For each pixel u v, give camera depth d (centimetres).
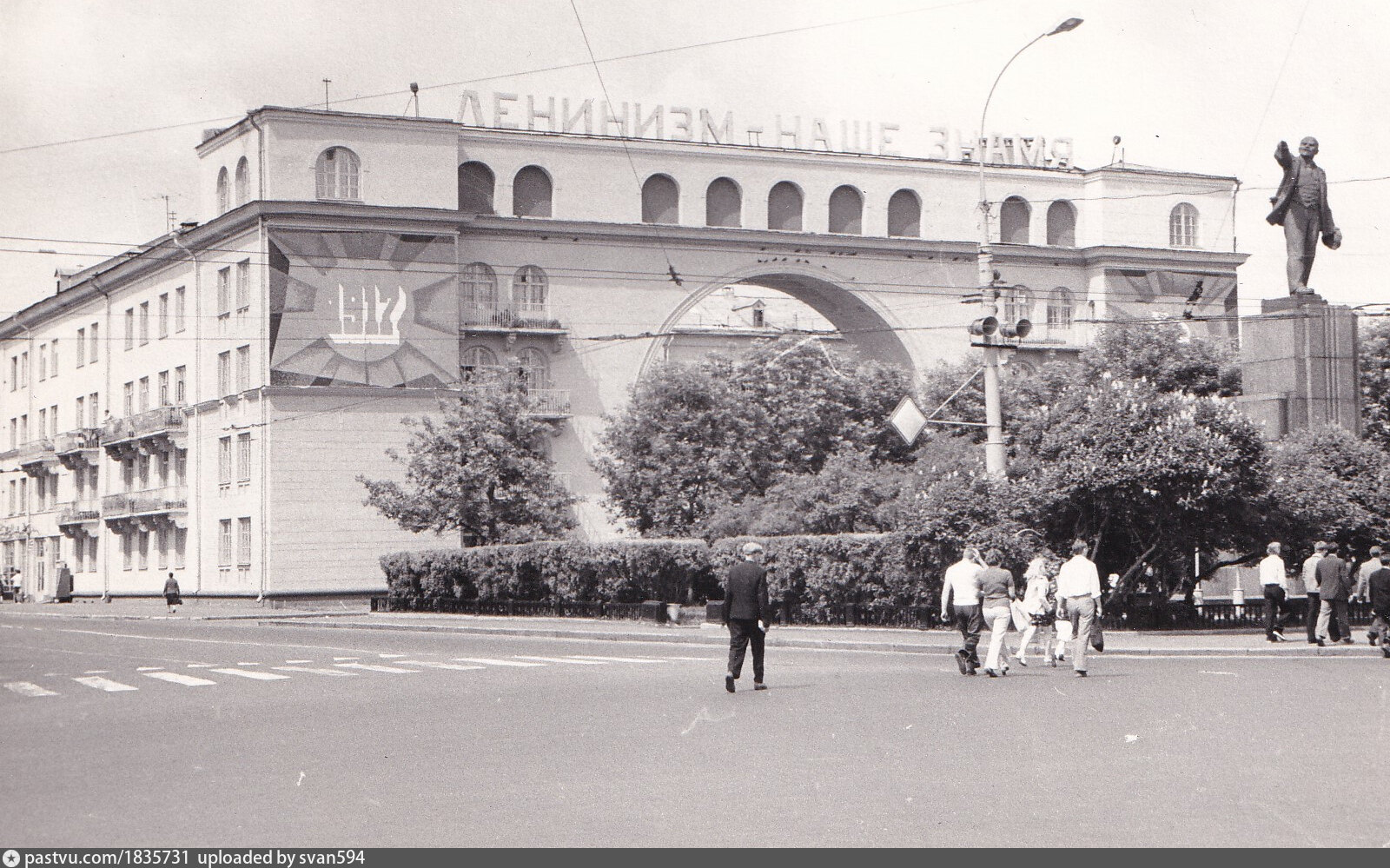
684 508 5512
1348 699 1848
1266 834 974
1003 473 3444
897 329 7031
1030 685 2131
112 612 6159
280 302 6025
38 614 5975
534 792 1167
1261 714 1669
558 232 6494
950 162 7156
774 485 5531
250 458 6153
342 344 6075
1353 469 3825
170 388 6912
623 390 6606
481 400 5666
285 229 6028
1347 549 3812
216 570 6450
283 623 4934
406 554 5500
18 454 8912
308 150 6094
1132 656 2823
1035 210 7262
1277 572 3019
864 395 6341
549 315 6500
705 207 6769
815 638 3347
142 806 1105
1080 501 3425
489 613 5078
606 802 1118
